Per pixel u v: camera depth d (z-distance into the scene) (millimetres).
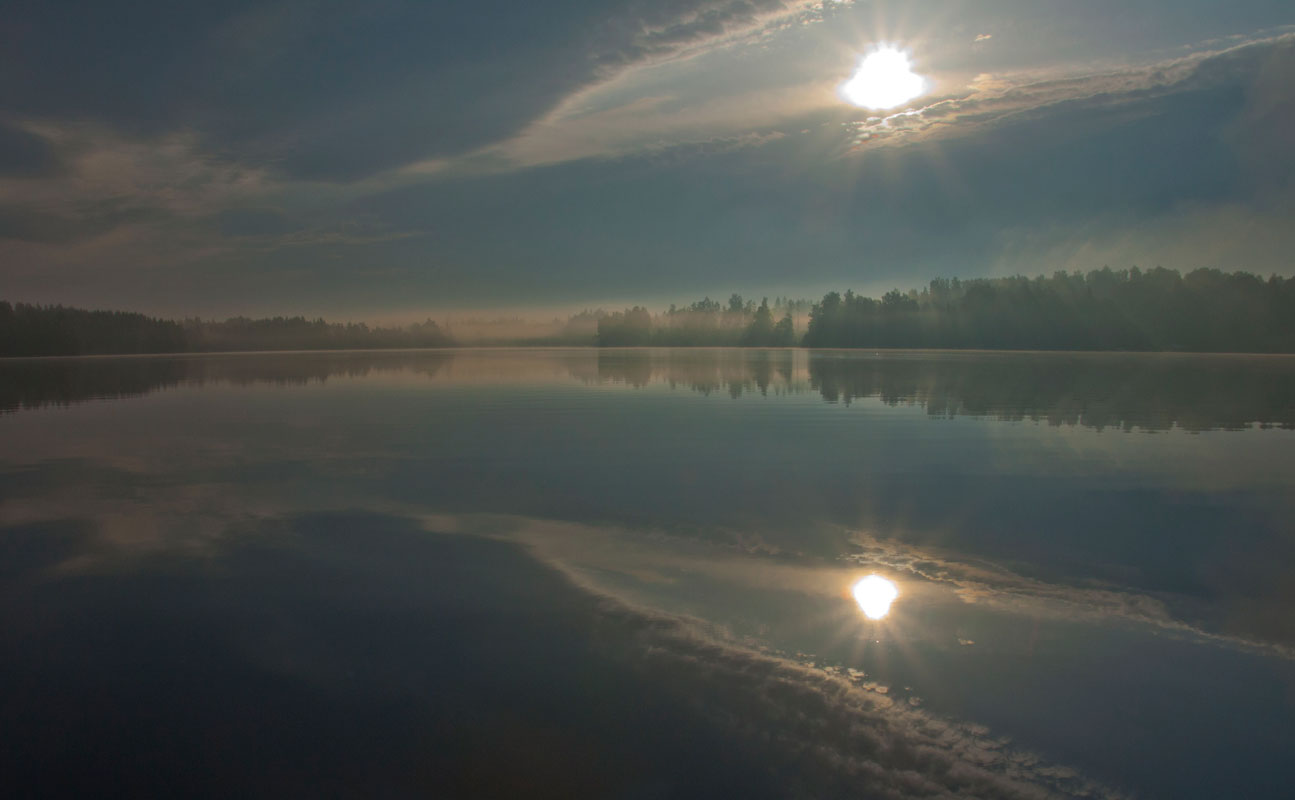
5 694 5457
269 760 4637
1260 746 4586
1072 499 11078
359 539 9164
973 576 7727
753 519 10016
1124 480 12352
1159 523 9727
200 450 15828
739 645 6012
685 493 11531
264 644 6199
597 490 11742
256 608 6953
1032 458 14406
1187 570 7918
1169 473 12945
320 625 6543
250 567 8133
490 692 5340
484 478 12680
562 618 6594
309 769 4539
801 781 4293
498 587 7398
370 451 15430
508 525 9750
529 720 4973
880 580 7590
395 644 6145
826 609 6781
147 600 7199
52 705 5301
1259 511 10391
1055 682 5402
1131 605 6902
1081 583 7520
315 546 8883
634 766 4473
